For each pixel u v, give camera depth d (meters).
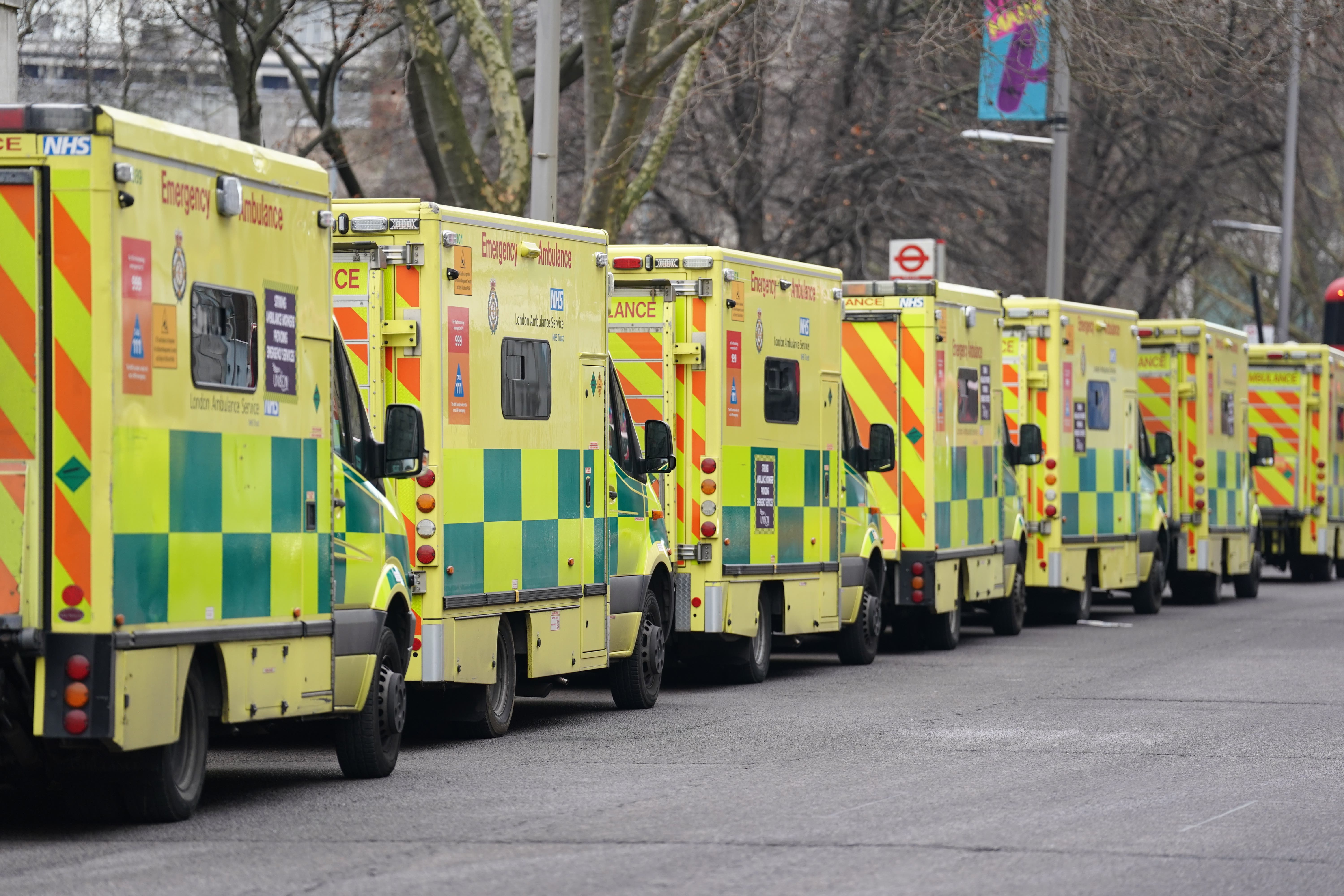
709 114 104.69
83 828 29.23
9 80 52.41
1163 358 86.38
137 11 82.38
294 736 42.28
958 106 110.25
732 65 88.12
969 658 61.31
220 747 40.22
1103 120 119.50
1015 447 71.00
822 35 105.31
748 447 52.12
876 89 106.50
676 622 50.62
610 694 51.38
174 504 27.75
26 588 26.16
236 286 29.58
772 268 53.47
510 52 76.75
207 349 28.70
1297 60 82.75
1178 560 86.19
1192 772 35.50
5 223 26.31
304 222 31.83
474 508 40.00
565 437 43.97
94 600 26.12
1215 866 26.38
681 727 43.22
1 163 26.25
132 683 26.66
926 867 26.03
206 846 27.59
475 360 40.12
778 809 31.06
